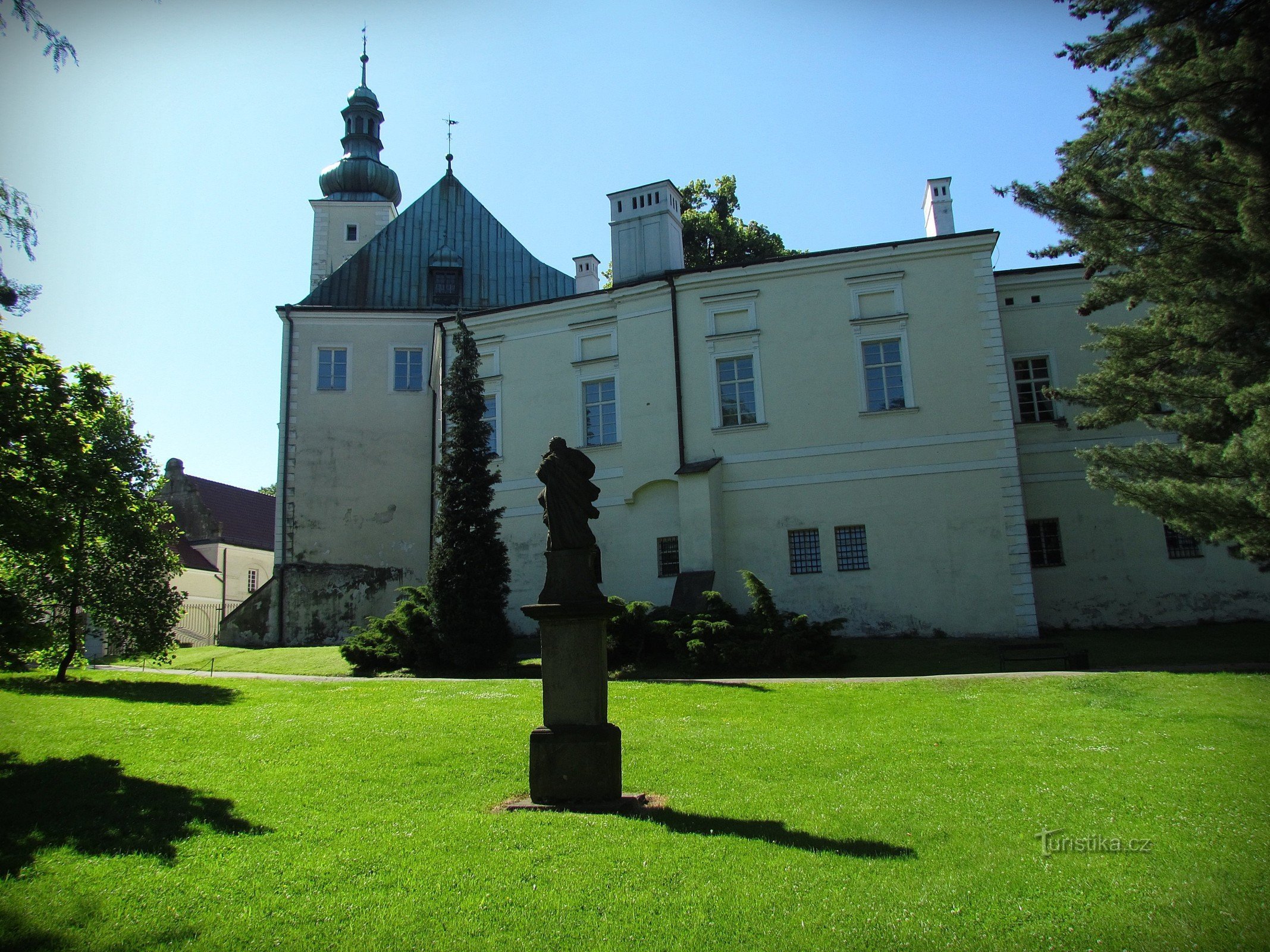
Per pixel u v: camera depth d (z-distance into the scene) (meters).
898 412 25.27
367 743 11.99
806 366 26.23
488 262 39.47
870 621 24.48
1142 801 8.40
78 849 7.47
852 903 6.12
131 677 20.52
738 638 20.11
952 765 10.34
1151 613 25.58
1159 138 16.59
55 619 19.38
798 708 14.57
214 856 7.32
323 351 35.53
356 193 48.84
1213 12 13.62
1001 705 14.02
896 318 25.70
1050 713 13.21
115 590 19.70
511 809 8.80
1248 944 5.36
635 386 27.91
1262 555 13.98
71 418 12.39
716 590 23.47
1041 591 26.39
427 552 34.28
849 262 26.31
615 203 30.09
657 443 27.28
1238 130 12.32
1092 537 26.33
